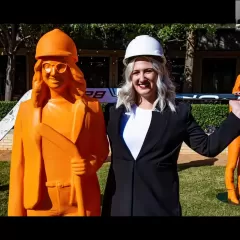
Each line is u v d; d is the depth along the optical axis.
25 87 14.60
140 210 2.05
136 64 2.08
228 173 4.62
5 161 6.68
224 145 2.06
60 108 2.14
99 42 13.58
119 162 2.11
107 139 2.30
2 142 7.53
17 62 14.53
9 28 10.59
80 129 2.11
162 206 2.05
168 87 2.13
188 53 12.30
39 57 2.10
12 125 4.32
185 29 9.66
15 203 2.23
